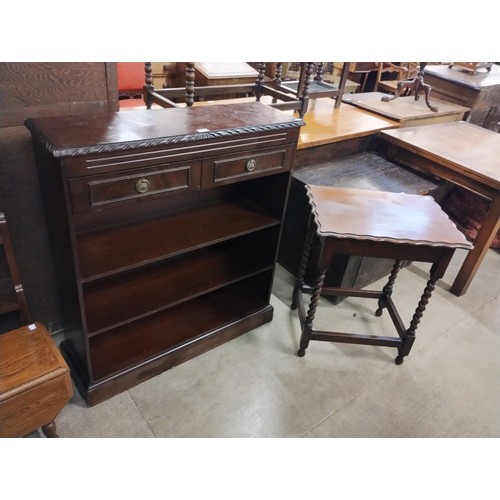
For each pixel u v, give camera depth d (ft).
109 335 5.75
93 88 4.75
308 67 6.80
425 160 7.71
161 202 5.62
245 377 5.77
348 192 6.06
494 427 5.42
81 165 3.64
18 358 4.04
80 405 5.15
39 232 5.15
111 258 4.65
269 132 4.81
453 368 6.27
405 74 15.08
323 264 5.38
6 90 4.23
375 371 6.08
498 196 6.77
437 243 5.05
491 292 8.06
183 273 5.90
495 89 10.49
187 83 5.67
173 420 5.11
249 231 5.53
